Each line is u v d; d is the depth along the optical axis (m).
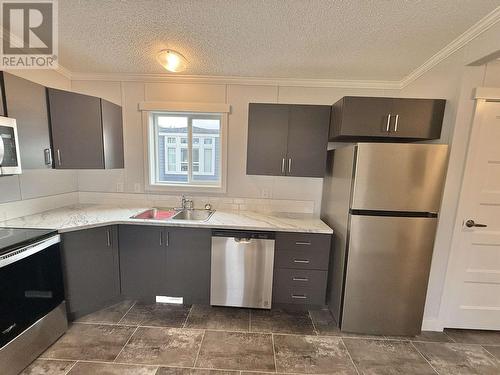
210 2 1.40
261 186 2.66
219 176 2.74
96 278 2.05
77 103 2.04
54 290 1.75
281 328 2.00
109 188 2.72
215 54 2.02
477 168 1.81
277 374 1.56
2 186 1.91
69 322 1.97
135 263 2.20
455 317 2.01
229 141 2.61
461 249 1.91
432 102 1.89
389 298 1.91
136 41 1.86
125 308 2.19
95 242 2.01
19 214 2.05
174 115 2.71
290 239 2.11
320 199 2.65
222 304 2.20
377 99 1.95
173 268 2.20
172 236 2.16
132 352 1.69
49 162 1.90
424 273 1.87
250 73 2.38
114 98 2.57
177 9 1.47
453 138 1.78
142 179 2.69
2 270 1.37
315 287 2.16
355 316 1.94
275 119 2.25
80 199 2.74
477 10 1.39
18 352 1.48
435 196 1.78
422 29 1.60
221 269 2.16
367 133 1.98
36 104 1.78
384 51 1.89
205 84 2.53
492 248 1.91
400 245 1.84
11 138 1.53
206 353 1.71
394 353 1.77
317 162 2.29
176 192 2.71
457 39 1.69
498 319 1.99
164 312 2.15
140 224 2.13
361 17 1.50
